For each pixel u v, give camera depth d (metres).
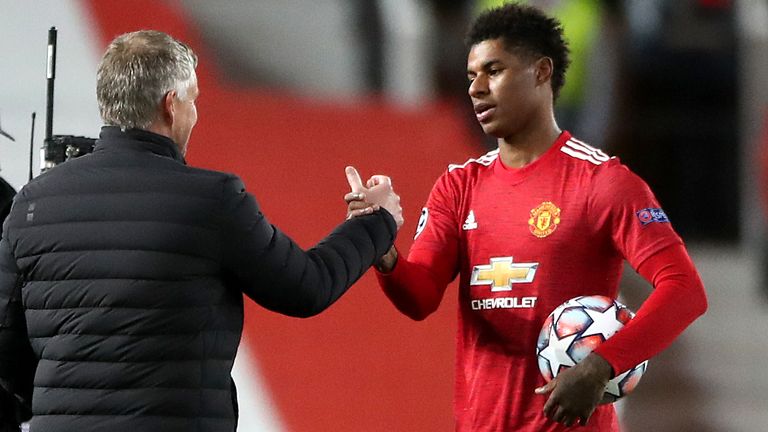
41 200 10.39
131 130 10.41
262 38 33.19
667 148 39.81
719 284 34.66
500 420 11.52
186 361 10.03
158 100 10.38
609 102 33.28
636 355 10.61
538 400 11.38
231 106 27.66
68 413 10.08
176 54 10.49
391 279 11.60
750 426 23.73
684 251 11.10
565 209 11.38
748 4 34.22
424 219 12.18
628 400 25.38
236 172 25.33
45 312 10.28
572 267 11.37
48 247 10.26
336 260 10.63
